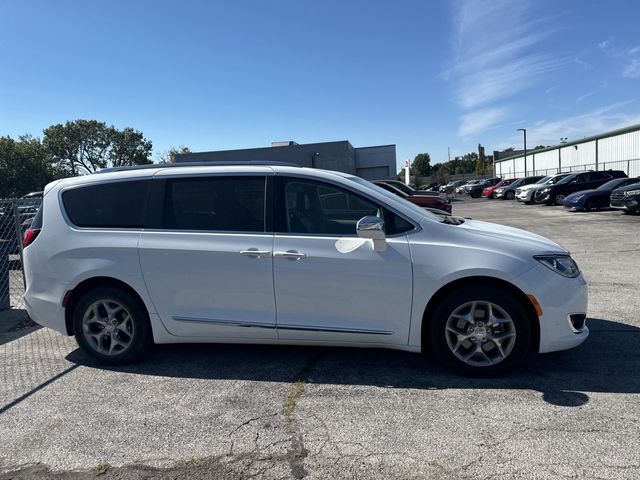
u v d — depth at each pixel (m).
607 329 4.70
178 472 2.65
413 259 3.64
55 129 63.53
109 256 4.06
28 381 3.99
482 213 22.62
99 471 2.69
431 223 3.76
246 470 2.65
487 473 2.53
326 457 2.73
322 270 3.73
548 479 2.45
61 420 3.29
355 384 3.67
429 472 2.56
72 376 4.05
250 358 4.29
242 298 3.89
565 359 3.97
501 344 3.62
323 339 3.84
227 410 3.34
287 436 2.97
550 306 3.53
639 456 2.61
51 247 4.21
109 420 3.26
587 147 39.81
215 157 36.69
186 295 3.98
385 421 3.10
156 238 4.02
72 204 4.29
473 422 3.04
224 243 3.90
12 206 6.67
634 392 3.35
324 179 3.93
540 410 3.15
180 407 3.41
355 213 3.86
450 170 104.31
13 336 5.36
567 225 15.06
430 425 3.03
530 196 27.27
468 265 3.55
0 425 3.26
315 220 3.89
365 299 3.72
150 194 4.16
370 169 43.59
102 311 4.20
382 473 2.57
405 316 3.70
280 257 3.78
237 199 4.02
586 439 2.79
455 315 3.65
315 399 3.45
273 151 36.78
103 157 67.75
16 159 53.09
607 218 16.56
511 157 59.09
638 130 32.53
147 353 4.32
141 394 3.65
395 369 3.92
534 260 3.57
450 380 3.67
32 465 2.78
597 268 7.85
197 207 4.07
